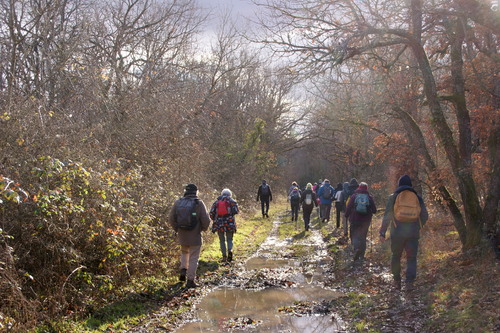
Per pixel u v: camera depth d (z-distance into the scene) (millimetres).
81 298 5855
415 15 8719
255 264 9875
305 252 11469
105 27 15883
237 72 24766
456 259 7652
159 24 18062
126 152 11312
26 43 11359
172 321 5758
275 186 41500
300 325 5562
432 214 12453
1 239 5324
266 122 29906
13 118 6562
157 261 8344
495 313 4840
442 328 4883
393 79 11289
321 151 42781
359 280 7887
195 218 7723
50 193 5387
